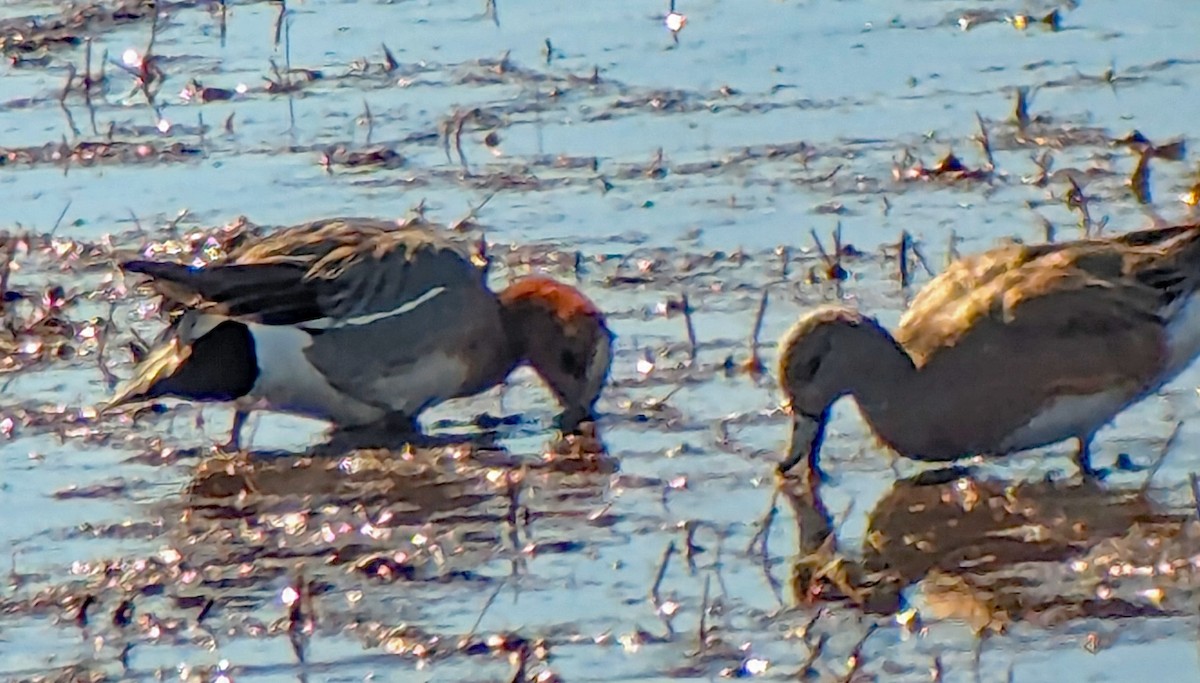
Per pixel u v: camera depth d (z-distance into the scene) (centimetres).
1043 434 1241
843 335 1225
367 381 1292
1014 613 1046
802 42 1953
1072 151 1677
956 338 1235
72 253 1542
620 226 1569
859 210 1580
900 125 1752
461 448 1266
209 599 1079
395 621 1048
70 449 1264
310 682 992
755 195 1617
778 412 1284
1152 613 1040
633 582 1081
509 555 1117
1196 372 1338
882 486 1204
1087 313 1228
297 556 1127
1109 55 1883
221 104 1853
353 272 1295
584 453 1241
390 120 1800
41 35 2036
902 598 1064
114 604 1073
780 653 1008
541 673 992
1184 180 1608
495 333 1315
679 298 1440
